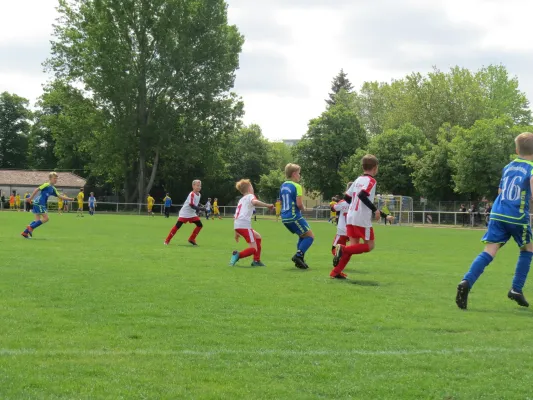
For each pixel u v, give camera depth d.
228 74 66.88
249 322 6.97
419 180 60.34
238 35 69.56
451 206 56.94
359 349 5.84
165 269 11.99
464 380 4.93
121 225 33.69
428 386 4.75
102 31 59.94
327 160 77.69
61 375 4.80
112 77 60.41
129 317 7.12
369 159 11.24
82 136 67.44
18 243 17.73
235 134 72.75
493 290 10.30
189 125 66.12
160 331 6.43
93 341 5.91
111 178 77.06
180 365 5.15
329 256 16.53
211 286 9.77
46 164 100.88
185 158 66.44
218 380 4.79
